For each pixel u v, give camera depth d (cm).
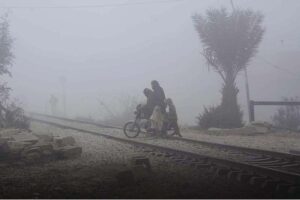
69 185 902
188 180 934
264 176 948
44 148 1228
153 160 1193
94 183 915
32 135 1416
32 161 1173
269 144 1627
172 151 1335
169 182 914
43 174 1017
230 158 1248
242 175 938
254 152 1335
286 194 802
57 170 1055
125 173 905
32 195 823
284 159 1212
